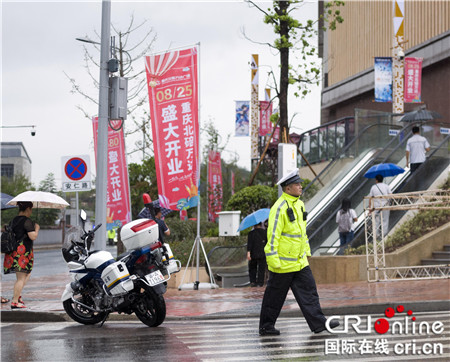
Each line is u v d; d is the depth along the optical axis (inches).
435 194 762.2
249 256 725.3
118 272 419.5
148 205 562.6
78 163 573.9
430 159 836.0
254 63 1358.3
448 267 665.6
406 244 746.8
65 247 450.6
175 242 911.0
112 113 536.7
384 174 797.2
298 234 365.4
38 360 315.9
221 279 796.0
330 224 814.5
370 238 743.1
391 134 987.9
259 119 1418.6
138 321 461.7
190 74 662.5
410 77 1282.0
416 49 1563.7
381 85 1237.7
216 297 584.4
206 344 347.3
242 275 815.7
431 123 987.3
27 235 503.5
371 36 1849.2
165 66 668.7
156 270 425.7
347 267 682.8
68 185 574.9
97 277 434.9
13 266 498.9
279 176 679.1
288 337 360.8
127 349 339.0
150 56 673.6
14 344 366.3
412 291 546.3
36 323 465.1
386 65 1239.5
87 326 440.1
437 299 480.1
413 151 864.9
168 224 1136.2
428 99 1536.7
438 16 1510.8
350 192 870.4
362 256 697.6
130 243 420.8
